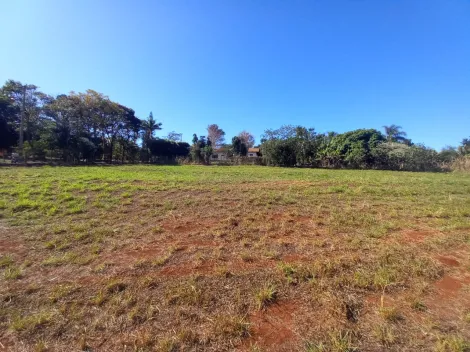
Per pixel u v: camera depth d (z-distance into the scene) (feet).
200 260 10.07
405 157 79.05
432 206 19.66
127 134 124.06
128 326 6.46
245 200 20.89
